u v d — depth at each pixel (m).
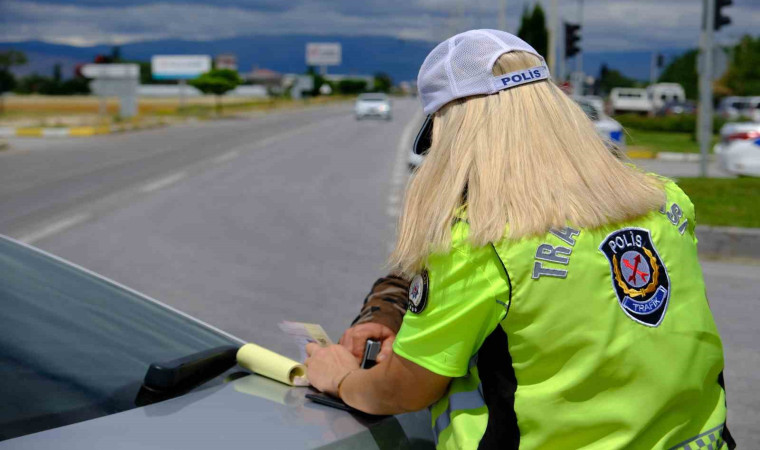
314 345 1.74
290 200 11.96
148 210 10.95
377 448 1.52
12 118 38.41
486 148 1.34
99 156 19.61
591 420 1.29
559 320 1.28
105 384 1.63
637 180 1.40
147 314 2.02
